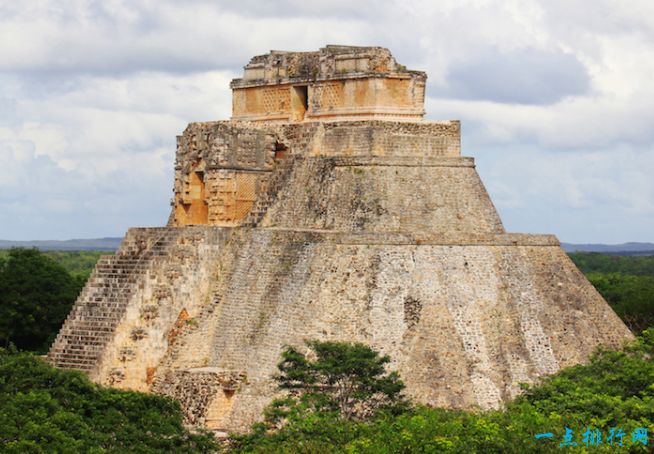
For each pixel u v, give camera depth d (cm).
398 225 19150
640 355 17700
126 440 15688
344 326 17900
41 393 15900
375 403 16962
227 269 19838
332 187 19575
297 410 16462
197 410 18388
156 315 19375
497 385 17925
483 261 18825
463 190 19838
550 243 19638
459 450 14862
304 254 18738
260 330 18738
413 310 18062
